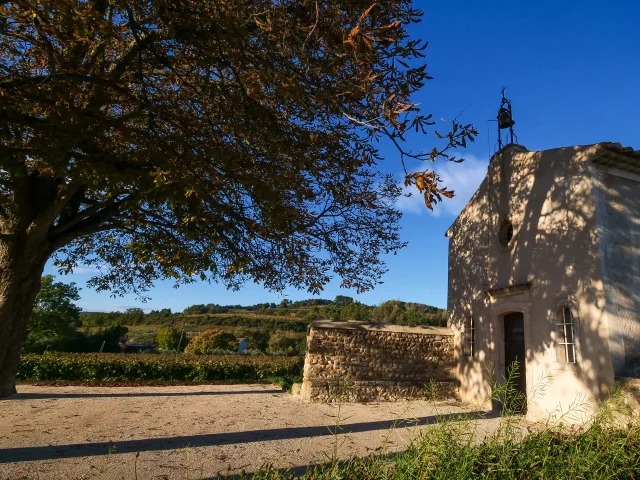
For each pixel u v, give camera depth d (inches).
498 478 123.9
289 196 299.7
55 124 187.9
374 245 370.0
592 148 328.5
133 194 238.8
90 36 195.8
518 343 400.2
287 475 123.3
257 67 215.3
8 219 275.9
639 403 261.0
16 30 220.7
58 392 446.9
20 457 207.3
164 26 221.8
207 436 268.4
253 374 682.2
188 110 274.2
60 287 1139.9
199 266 357.4
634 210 336.2
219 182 264.7
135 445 240.7
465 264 486.0
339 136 251.8
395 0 224.8
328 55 210.8
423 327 484.7
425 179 167.2
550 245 356.5
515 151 422.3
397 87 211.9
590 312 310.2
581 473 126.0
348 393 431.5
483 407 398.9
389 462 128.4
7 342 269.1
